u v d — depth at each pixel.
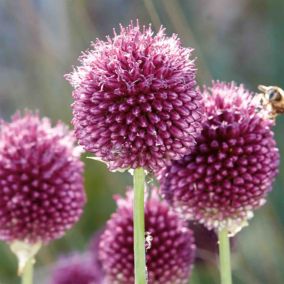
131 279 0.32
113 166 0.27
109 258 0.32
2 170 0.31
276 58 0.49
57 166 0.32
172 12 0.42
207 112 0.30
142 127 0.27
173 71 0.27
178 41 0.28
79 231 0.48
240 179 0.29
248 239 0.46
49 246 0.46
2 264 0.48
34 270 0.46
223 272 0.30
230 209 0.30
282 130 0.47
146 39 0.28
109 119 0.27
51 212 0.31
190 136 0.27
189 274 0.32
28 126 0.32
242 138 0.29
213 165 0.29
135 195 0.28
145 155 0.27
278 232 0.45
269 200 0.45
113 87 0.27
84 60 0.28
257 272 0.45
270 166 0.29
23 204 0.31
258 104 0.30
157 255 0.31
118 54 0.28
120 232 0.32
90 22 0.50
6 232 0.32
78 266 0.40
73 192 0.32
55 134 0.32
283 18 0.49
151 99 0.27
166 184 0.30
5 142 0.32
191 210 0.30
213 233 0.33
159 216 0.31
